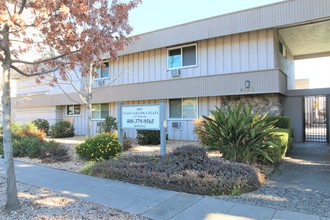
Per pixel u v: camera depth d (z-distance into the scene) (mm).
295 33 13148
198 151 6852
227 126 7820
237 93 12414
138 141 13336
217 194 5535
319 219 4156
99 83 18391
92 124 19328
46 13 4672
